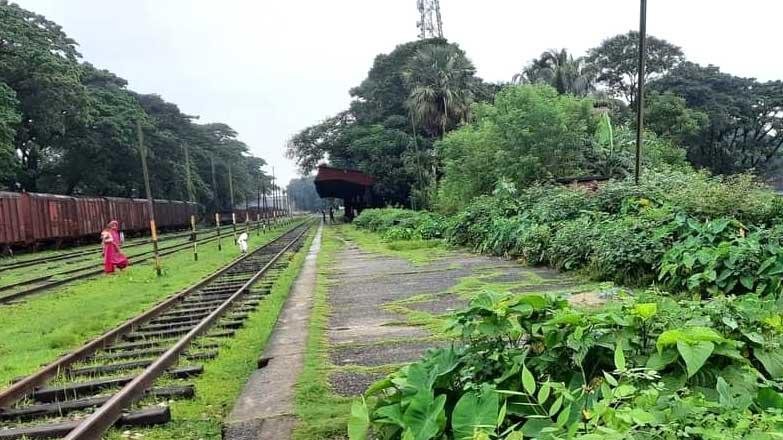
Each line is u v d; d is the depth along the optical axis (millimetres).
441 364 3305
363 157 48219
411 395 2982
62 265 20203
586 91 38188
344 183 48656
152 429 4258
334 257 19141
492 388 2686
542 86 22328
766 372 3158
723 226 8461
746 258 7168
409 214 30328
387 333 6969
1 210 24766
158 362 5668
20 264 20656
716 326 3295
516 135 20297
